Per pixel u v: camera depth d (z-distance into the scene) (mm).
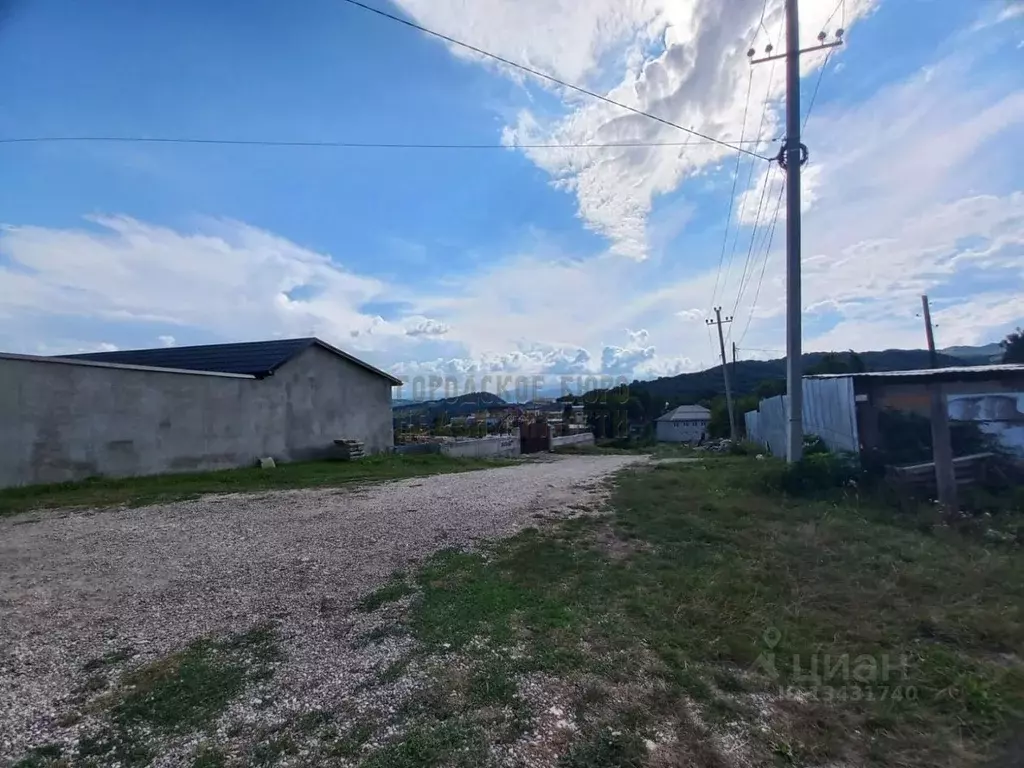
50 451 9156
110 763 2240
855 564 4723
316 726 2479
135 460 10469
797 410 8508
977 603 3920
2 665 2977
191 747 2338
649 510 6754
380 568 4543
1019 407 7355
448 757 2285
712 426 37906
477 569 4512
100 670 2934
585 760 2297
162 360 15297
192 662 3010
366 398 17438
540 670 2947
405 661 3027
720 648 3201
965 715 2629
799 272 8633
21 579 4336
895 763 2328
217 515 6691
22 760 2244
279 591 4035
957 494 6836
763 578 4371
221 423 12328
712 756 2338
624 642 3258
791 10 8672
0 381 8555
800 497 7469
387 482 9797
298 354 14758
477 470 13008
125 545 5309
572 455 24203
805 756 2361
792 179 8680
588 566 4609
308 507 7141
